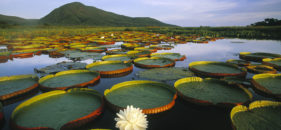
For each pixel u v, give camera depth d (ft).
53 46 48.01
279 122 10.57
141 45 50.88
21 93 15.70
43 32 104.73
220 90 15.80
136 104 13.05
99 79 20.25
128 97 14.37
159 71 22.58
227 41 61.00
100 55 35.29
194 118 12.21
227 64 24.73
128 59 31.07
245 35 75.25
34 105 13.11
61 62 28.14
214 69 22.85
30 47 47.62
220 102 12.95
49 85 17.22
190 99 13.91
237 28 98.94
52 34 95.96
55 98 14.30
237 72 21.27
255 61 30.17
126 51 40.19
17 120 11.13
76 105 13.08
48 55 36.63
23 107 12.71
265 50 40.37
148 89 16.20
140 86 16.94
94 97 14.40
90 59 31.30
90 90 14.99
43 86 16.60
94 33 106.42
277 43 52.75
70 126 10.53
